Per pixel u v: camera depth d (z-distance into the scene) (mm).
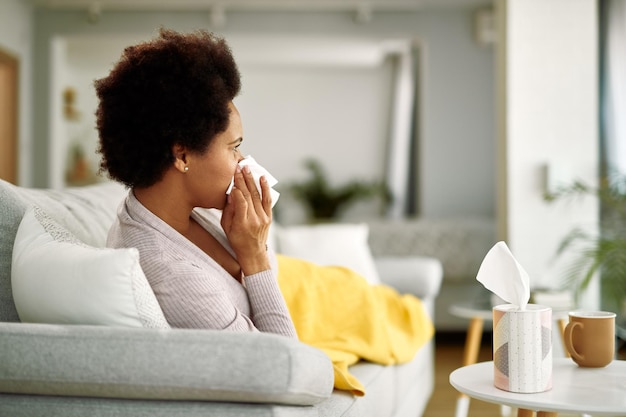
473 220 5535
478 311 2920
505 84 4418
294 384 1153
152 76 1338
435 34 6758
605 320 1522
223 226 1462
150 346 1176
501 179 4484
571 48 4375
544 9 4383
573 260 4316
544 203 4359
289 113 8852
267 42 7133
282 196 8758
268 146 8859
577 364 1554
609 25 5367
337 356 1939
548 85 4379
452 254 5086
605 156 5469
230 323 1322
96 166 8297
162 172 1386
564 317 2811
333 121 8836
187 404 1200
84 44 7469
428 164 6781
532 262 4348
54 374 1204
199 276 1329
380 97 8812
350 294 2363
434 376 4125
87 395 1235
